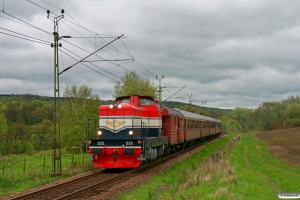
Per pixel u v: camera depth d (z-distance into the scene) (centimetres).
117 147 1844
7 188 1559
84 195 1246
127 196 1206
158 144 2238
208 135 5291
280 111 11362
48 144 7088
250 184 1325
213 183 1376
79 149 4841
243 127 14800
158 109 2284
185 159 2544
